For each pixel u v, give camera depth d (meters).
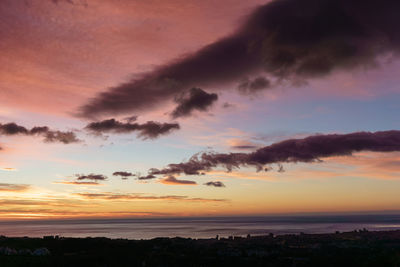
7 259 115.69
